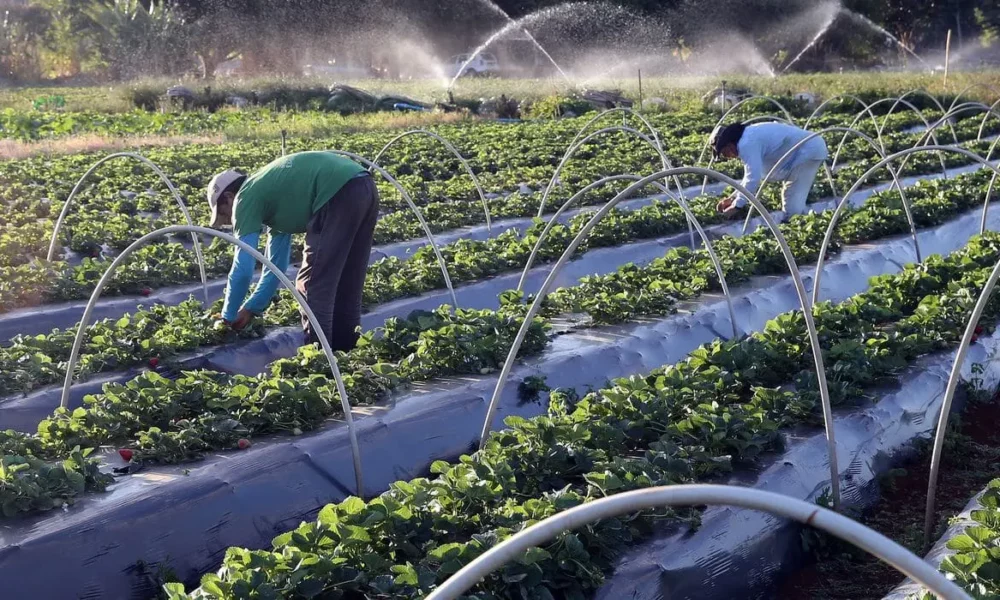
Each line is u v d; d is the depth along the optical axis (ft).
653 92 114.32
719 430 19.77
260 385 21.93
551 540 15.26
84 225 40.96
